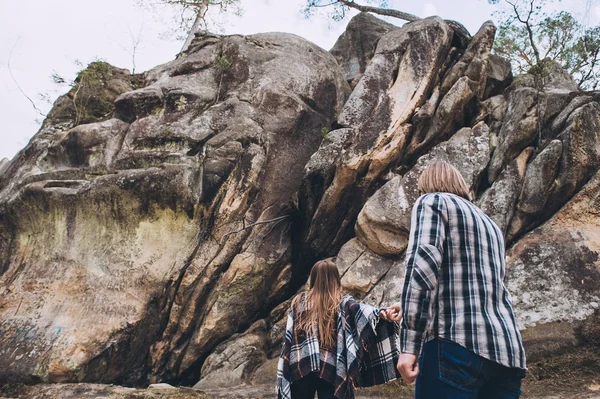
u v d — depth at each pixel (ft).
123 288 25.67
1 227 28.50
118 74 36.58
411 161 27.66
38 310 25.20
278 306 27.02
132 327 24.73
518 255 22.84
